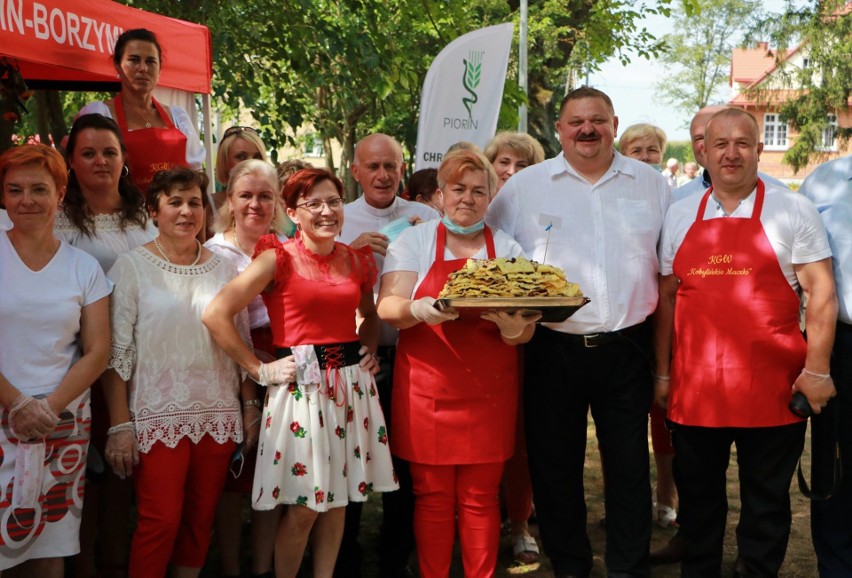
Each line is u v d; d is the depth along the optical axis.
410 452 3.95
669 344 4.33
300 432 3.73
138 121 5.18
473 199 3.93
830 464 4.07
